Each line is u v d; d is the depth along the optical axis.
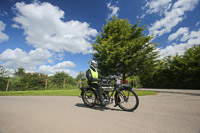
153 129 2.34
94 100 4.35
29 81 15.73
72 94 8.62
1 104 5.07
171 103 5.20
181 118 3.04
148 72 13.84
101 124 2.62
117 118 3.06
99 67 13.74
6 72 14.87
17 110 3.95
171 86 19.34
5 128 2.40
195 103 5.21
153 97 7.41
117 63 12.57
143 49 12.88
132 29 14.91
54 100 6.15
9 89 14.60
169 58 19.48
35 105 4.82
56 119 2.98
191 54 17.16
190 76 16.61
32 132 2.21
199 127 2.44
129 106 4.02
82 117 3.15
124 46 12.12
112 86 4.25
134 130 2.30
